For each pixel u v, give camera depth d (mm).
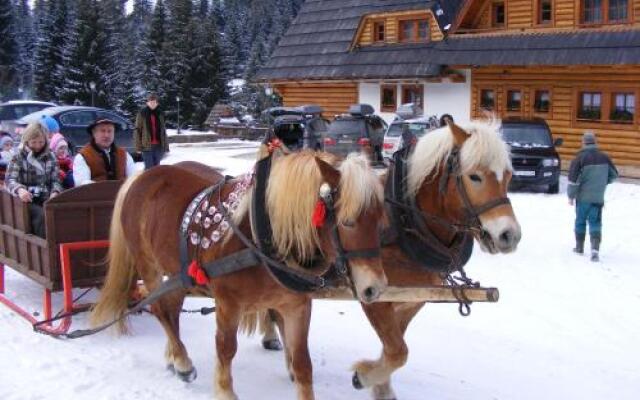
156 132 15055
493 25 23359
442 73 23828
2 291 7762
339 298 4859
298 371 4617
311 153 4445
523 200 15820
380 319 4863
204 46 43906
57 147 8539
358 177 3949
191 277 5023
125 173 7539
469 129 4812
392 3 27250
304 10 31484
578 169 10219
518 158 16703
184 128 43000
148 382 5449
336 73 27422
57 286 6500
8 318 6949
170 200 5508
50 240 6398
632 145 19656
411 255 4949
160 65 43094
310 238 4258
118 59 43312
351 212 3908
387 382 5207
